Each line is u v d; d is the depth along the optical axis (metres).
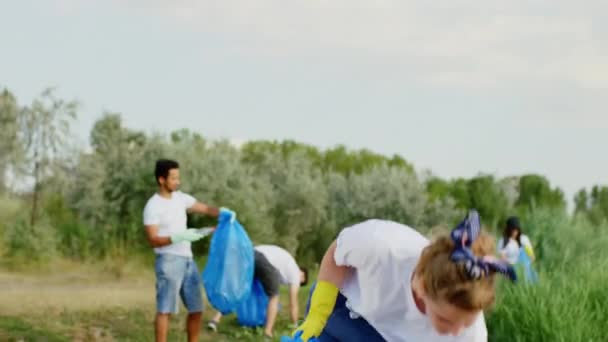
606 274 6.68
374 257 2.97
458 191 25.95
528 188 26.70
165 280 6.59
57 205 16.39
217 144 19.30
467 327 2.59
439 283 2.41
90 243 15.16
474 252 2.44
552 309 5.80
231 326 8.55
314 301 3.30
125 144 17.03
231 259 7.44
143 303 9.46
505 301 6.08
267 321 7.99
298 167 22.95
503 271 2.37
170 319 8.59
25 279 12.32
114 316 8.41
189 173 17.19
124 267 13.95
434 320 2.55
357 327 3.23
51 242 14.66
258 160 22.80
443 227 2.60
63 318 8.02
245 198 17.83
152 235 6.53
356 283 3.26
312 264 21.19
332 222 22.45
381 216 23.52
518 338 5.74
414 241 3.00
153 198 6.67
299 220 21.19
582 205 18.55
